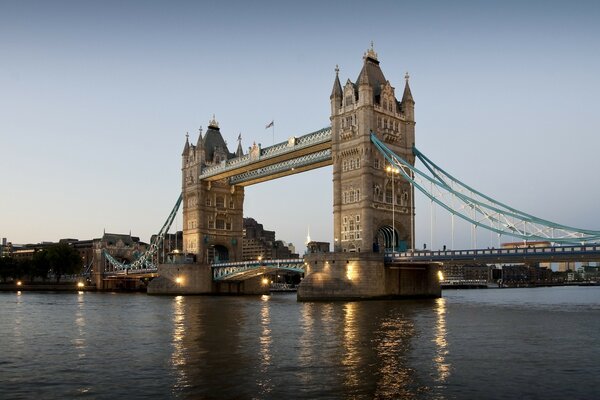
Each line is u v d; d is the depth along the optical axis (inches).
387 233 4242.1
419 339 1732.3
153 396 1051.9
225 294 5846.5
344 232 4146.2
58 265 7524.6
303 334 1878.7
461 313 2716.5
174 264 5698.8
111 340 1803.6
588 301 4616.1
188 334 1931.6
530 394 1046.4
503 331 1943.9
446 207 3754.9
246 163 5182.1
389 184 4195.4
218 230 5994.1
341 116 4264.3
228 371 1256.8
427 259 3617.1
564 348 1557.6
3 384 1162.6
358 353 1472.7
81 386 1137.4
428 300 3976.4
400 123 4313.5
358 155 4097.0
